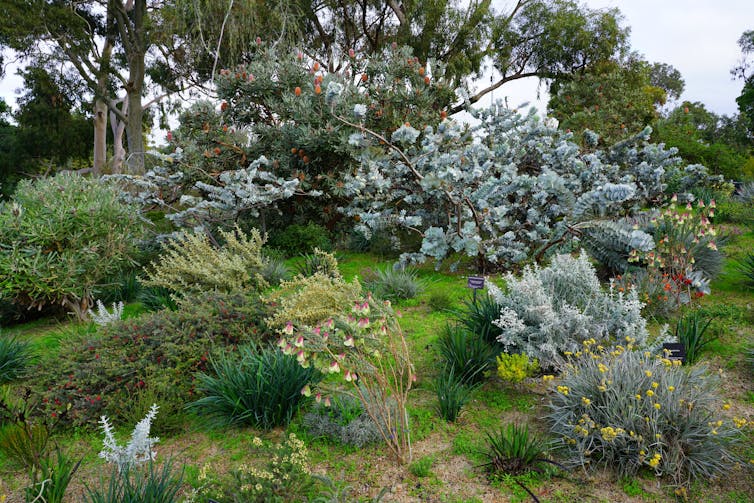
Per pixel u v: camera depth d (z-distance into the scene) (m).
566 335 4.62
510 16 21.61
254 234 8.25
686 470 3.35
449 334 4.93
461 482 3.37
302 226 10.91
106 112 23.19
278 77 11.32
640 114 16.97
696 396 3.57
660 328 5.45
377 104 11.12
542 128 8.98
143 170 18.27
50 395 4.39
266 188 9.40
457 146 9.77
